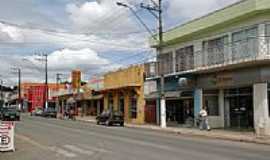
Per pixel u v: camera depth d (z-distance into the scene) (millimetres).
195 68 33969
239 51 28969
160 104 40156
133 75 48750
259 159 15109
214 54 31734
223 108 33406
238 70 30234
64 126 40219
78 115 74000
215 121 33656
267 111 27688
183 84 36312
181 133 30422
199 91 35094
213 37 33281
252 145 21094
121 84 52438
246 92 30734
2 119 55281
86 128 36875
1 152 18719
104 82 59438
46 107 87125
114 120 42031
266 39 27281
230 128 32250
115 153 17484
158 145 20875
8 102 137375
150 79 43188
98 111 65500
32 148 20297
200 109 34844
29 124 44094
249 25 29062
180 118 39062
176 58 37625
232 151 17922
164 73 39031
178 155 16516
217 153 17141
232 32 30938
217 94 34156
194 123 35844
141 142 22609
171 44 39969
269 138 24000
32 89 116250
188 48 37188
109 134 28969
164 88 40906
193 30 35312
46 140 24594
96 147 20156
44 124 44250
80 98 72562
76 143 22438
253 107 29062
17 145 21797
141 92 46938
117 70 54250
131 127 39406
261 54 27141
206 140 24281
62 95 86500
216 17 32094
